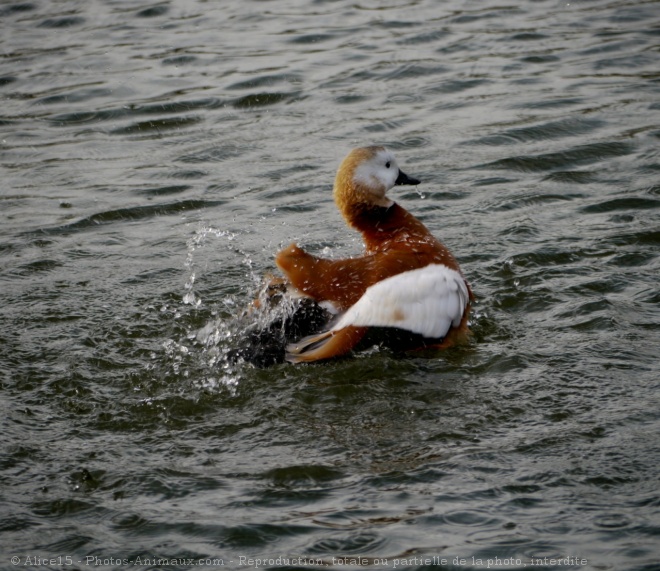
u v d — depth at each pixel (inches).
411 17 669.3
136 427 243.6
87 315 310.3
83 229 390.6
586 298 304.7
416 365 267.0
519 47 594.2
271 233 378.6
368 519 199.8
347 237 372.2
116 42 649.0
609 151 439.8
